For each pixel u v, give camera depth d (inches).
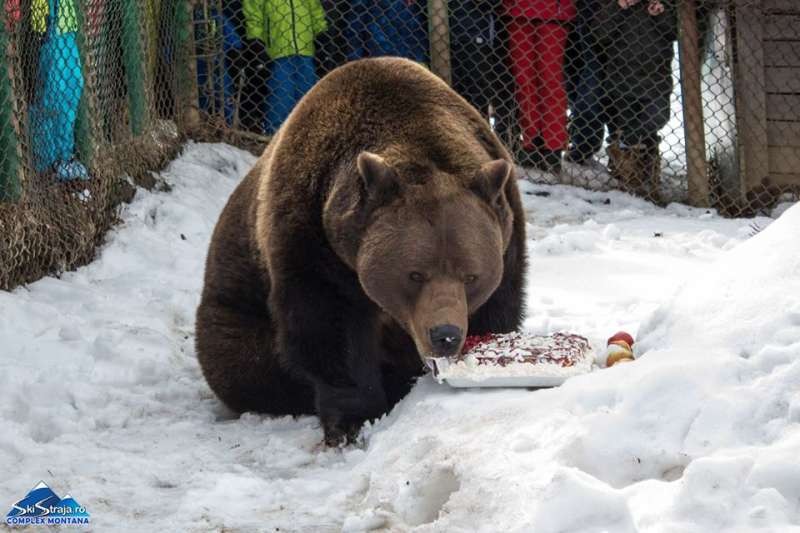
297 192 413.4
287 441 418.3
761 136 754.2
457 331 362.9
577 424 327.9
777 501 272.7
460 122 427.2
